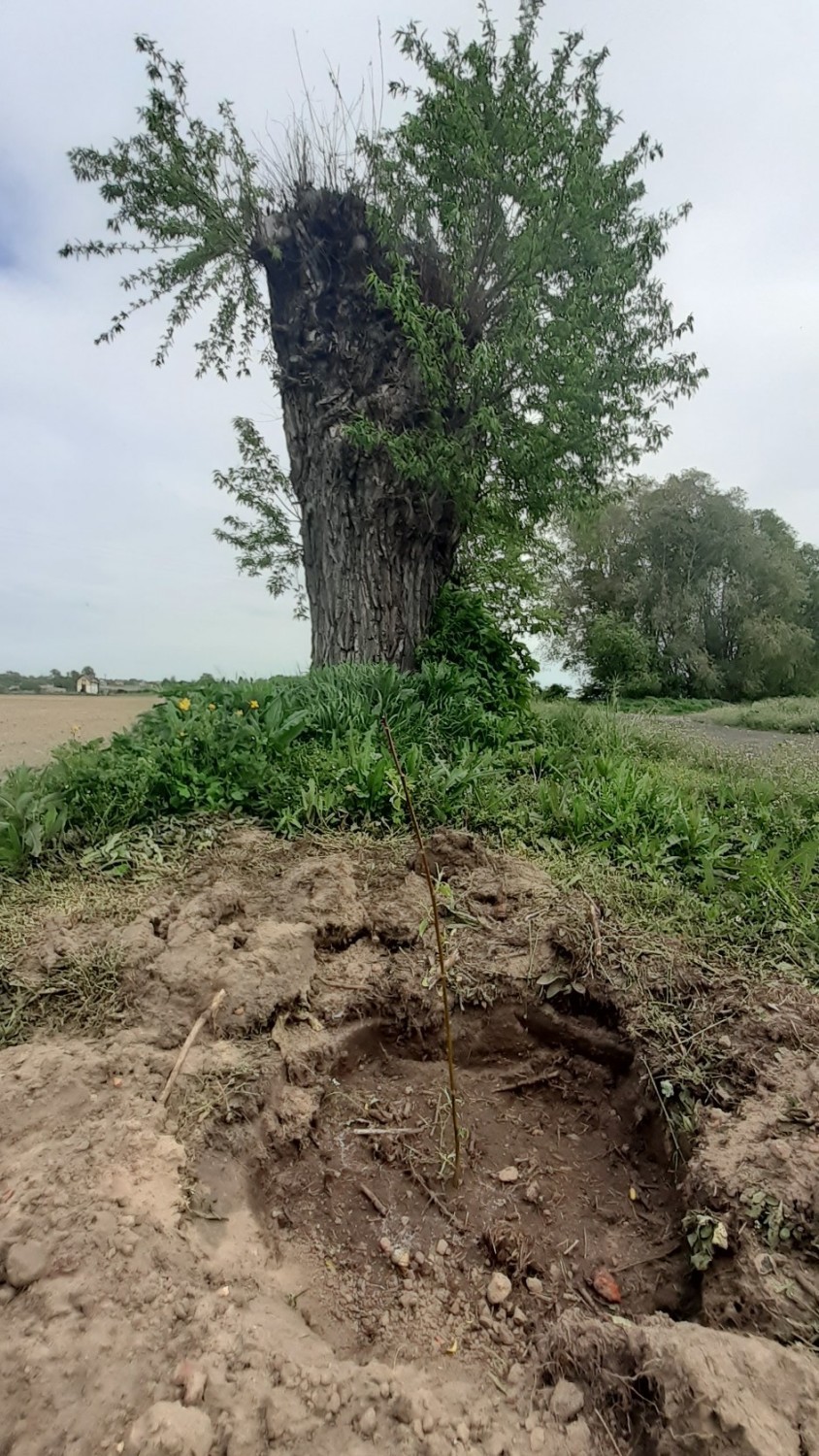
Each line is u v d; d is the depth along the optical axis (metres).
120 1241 1.42
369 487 7.34
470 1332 1.57
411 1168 2.05
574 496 8.25
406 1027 2.52
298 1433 1.14
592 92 7.95
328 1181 1.99
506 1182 2.03
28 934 2.66
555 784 4.33
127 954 2.48
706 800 4.76
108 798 3.70
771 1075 2.02
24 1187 1.53
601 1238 1.86
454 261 7.35
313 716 4.98
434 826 3.91
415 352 6.85
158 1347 1.23
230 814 3.89
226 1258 1.52
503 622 10.89
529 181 7.29
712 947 2.77
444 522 8.04
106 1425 1.10
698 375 8.30
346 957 2.72
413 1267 1.75
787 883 3.28
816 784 4.96
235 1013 2.25
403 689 5.95
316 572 7.80
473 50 7.29
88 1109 1.82
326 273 7.54
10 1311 1.27
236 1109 1.93
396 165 7.48
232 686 5.62
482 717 5.88
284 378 7.66
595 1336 1.37
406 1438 1.16
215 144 7.91
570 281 7.89
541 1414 1.27
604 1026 2.48
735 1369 1.19
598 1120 2.30
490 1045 2.54
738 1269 1.50
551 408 7.16
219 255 8.82
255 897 2.98
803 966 2.69
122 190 8.23
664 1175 2.00
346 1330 1.56
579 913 2.87
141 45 7.29
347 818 3.90
